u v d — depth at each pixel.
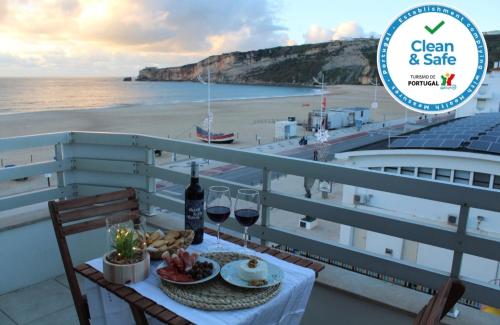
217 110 51.81
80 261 2.71
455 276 1.60
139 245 1.20
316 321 1.92
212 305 1.02
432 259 6.19
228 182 2.23
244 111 50.81
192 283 1.11
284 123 27.73
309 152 18.89
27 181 7.63
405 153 7.11
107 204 1.72
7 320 2.13
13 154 16.05
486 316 1.57
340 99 79.69
